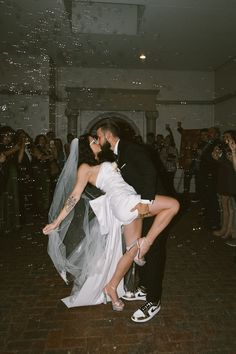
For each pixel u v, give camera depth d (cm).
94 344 224
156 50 843
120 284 285
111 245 265
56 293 308
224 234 513
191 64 970
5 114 895
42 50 849
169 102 1031
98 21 676
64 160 795
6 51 860
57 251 288
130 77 1013
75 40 776
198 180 607
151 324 250
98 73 1002
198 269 373
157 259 251
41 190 673
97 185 254
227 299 293
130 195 237
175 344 224
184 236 523
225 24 680
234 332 238
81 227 286
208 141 579
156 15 638
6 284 331
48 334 237
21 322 254
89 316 263
